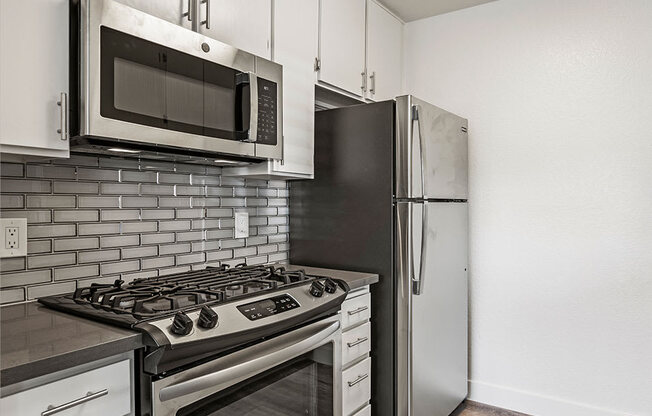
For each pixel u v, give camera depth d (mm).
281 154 1858
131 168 1723
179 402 1150
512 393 2676
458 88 2887
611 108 2436
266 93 1782
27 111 1137
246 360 1335
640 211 2365
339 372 1814
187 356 1157
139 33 1326
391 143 2133
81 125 1216
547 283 2596
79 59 1225
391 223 2129
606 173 2447
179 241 1903
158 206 1820
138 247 1747
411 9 2863
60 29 1205
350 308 1941
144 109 1339
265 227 2346
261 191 2322
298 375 1608
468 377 2832
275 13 1926
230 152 1622
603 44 2453
